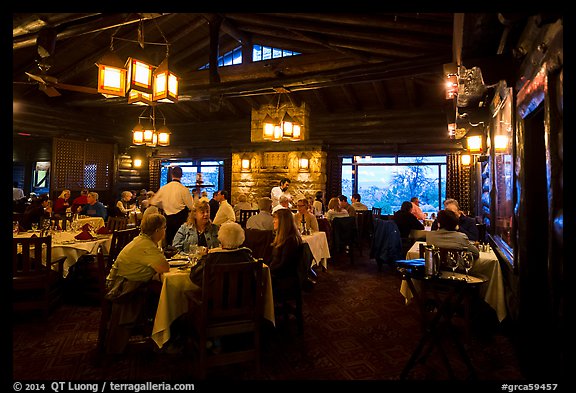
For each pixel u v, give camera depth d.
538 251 3.05
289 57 9.16
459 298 2.92
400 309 4.63
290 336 3.78
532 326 3.05
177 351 3.37
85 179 11.47
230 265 2.83
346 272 6.76
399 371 3.05
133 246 3.19
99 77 4.73
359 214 8.76
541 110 2.74
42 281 4.00
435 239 3.72
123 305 3.17
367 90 10.15
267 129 8.50
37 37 5.10
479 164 7.89
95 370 3.04
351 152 11.02
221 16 8.49
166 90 4.93
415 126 10.30
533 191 3.07
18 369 3.03
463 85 4.42
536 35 2.50
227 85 8.35
